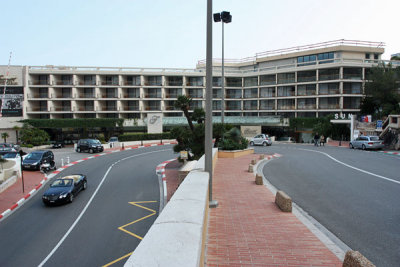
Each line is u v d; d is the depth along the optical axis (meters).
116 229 11.55
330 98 48.62
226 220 7.88
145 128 56.00
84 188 18.88
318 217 8.58
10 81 53.09
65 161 31.08
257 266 5.26
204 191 6.25
